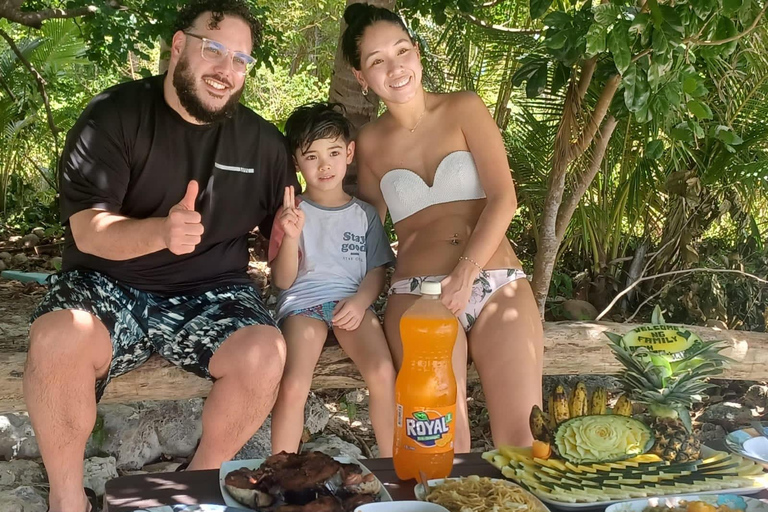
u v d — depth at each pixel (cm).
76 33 959
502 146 349
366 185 374
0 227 859
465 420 320
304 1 1742
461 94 354
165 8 547
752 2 386
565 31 360
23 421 372
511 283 341
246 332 304
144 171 316
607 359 401
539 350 328
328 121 346
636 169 564
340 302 339
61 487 280
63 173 308
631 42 338
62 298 299
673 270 570
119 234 283
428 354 214
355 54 349
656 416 215
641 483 200
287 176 343
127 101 313
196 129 317
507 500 188
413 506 185
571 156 438
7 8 557
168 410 394
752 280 538
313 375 359
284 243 335
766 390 475
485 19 617
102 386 303
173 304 322
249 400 296
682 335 217
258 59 680
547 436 218
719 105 521
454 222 348
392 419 328
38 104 935
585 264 621
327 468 196
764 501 195
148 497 199
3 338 482
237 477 197
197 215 264
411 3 521
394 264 364
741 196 557
